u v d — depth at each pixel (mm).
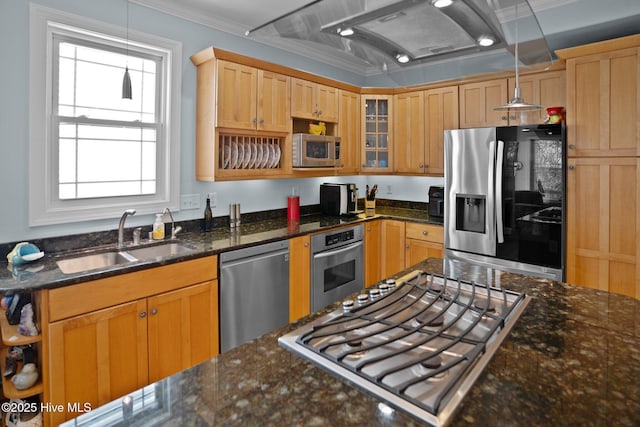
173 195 2891
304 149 3295
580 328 1151
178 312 2242
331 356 966
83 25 2377
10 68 2145
